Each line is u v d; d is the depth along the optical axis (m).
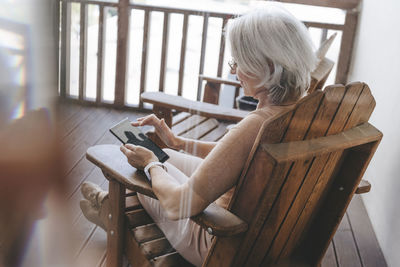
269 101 1.08
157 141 1.58
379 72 2.10
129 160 1.09
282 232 1.18
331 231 1.35
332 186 1.32
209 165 1.00
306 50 1.02
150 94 1.54
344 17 1.68
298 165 0.98
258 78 1.04
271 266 1.30
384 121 2.03
